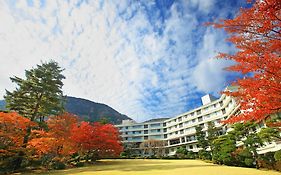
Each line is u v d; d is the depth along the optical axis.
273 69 4.83
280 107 4.82
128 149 60.72
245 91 5.32
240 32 5.46
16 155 20.16
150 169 18.88
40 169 21.06
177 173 14.96
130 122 83.12
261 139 20.36
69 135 23.95
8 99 24.66
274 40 5.11
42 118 26.22
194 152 54.16
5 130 17.97
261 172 15.45
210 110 55.59
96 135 28.41
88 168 22.16
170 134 70.38
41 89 24.14
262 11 4.79
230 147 26.27
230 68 5.62
